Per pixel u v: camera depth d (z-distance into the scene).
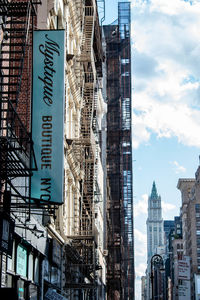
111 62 135.75
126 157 145.62
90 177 47.53
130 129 146.50
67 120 37.97
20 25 23.20
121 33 151.50
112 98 132.50
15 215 20.83
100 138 107.56
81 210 44.59
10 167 18.62
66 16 36.72
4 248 17.75
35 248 25.34
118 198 120.88
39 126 22.59
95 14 49.47
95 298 54.38
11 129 16.72
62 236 33.91
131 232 144.50
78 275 41.75
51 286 30.56
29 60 24.39
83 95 46.44
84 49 45.75
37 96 22.86
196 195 192.62
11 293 17.61
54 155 22.38
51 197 22.02
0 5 18.27
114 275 105.06
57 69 23.11
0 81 18.75
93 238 37.84
